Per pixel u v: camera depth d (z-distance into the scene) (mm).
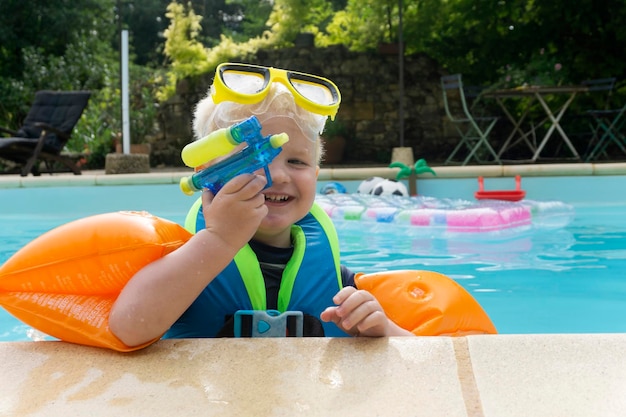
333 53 12586
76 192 6410
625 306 2670
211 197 1343
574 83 11750
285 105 1597
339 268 1771
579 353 1126
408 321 1728
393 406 1017
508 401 1019
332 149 11914
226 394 1056
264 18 15281
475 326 1771
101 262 1313
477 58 12500
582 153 11266
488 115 11891
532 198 6402
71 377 1117
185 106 12812
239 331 1534
